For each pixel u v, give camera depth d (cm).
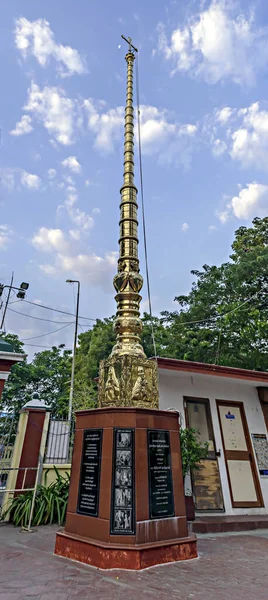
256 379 835
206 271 1877
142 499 406
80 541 405
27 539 536
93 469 438
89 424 471
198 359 1603
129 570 362
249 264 1528
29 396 2653
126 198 652
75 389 2117
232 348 1543
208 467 766
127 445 428
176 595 308
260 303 1480
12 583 327
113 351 532
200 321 1714
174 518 427
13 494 703
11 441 811
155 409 467
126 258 602
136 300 587
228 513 730
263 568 399
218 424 821
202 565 399
